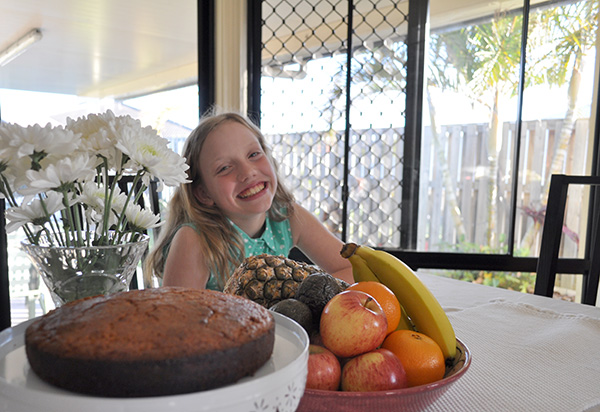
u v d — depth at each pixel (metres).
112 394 0.23
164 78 7.46
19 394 0.22
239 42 2.14
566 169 2.05
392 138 2.09
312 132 2.24
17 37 5.54
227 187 1.00
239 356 0.26
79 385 0.23
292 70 2.21
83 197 0.49
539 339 0.68
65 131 0.42
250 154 1.02
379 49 2.05
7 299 1.90
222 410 0.23
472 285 1.04
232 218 1.10
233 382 0.26
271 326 0.30
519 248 2.13
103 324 0.26
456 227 2.10
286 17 2.17
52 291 0.46
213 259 0.99
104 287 0.46
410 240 2.12
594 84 1.96
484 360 0.60
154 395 0.24
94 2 4.13
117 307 0.28
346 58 2.10
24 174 0.42
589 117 2.00
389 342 0.46
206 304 0.30
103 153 0.45
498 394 0.50
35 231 0.48
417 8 1.99
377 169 2.13
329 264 1.19
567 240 2.09
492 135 2.01
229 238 1.03
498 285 2.21
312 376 0.40
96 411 0.21
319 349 0.43
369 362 0.41
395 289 0.53
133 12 4.36
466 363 0.44
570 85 1.98
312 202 2.29
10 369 0.27
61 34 5.34
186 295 0.31
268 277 0.59
